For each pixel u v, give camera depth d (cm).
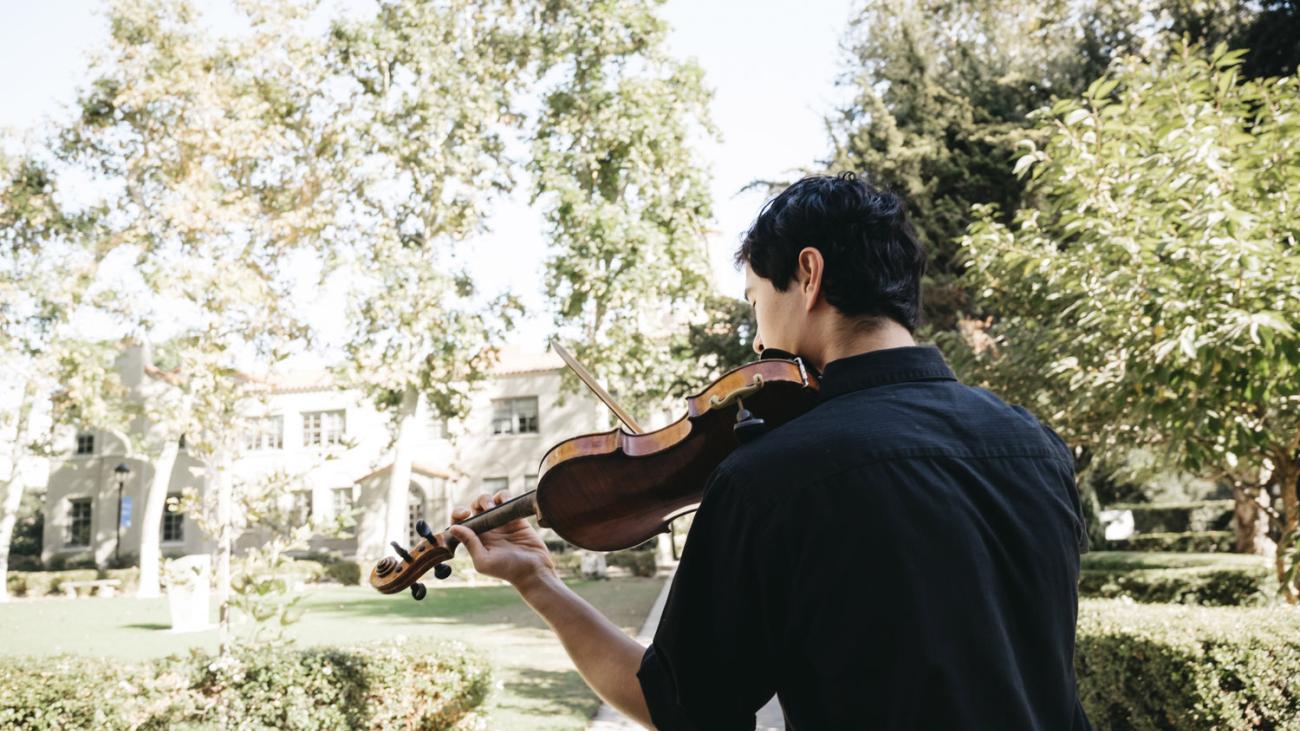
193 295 678
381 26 2344
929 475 97
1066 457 112
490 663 580
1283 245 502
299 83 2241
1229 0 1401
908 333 114
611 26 2266
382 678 502
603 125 2238
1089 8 1605
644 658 105
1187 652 437
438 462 3809
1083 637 521
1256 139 523
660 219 2253
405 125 2400
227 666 461
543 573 130
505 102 2505
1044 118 573
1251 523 1432
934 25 1730
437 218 2462
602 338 2202
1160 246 487
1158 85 552
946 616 90
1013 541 98
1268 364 450
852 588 90
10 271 2261
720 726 99
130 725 412
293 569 559
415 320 2361
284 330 708
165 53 2131
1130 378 498
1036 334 700
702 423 136
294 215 1862
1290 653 429
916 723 87
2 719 382
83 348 2358
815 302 115
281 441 3791
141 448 2605
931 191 1438
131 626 1566
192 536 3706
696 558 100
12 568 4022
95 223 2330
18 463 2433
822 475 94
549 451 148
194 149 1903
